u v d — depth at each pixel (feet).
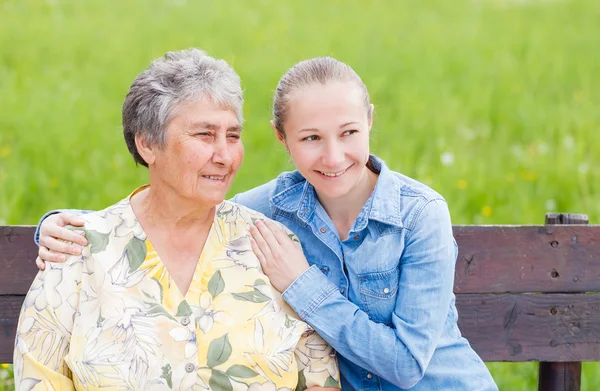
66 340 7.20
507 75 27.81
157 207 7.64
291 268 7.73
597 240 9.21
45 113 22.08
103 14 34.81
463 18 36.45
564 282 9.23
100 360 7.04
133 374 7.05
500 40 32.48
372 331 7.43
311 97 7.45
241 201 8.68
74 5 36.14
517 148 21.56
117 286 7.23
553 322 9.29
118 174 18.34
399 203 7.80
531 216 16.62
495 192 18.22
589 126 22.11
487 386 7.90
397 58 29.66
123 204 7.70
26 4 35.47
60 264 7.32
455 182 18.04
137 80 7.41
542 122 23.27
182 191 7.37
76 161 19.43
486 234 9.18
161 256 7.57
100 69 27.35
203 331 7.29
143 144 7.48
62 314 7.17
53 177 18.56
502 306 9.26
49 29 31.42
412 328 7.44
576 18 37.06
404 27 34.65
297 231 8.23
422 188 7.98
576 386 9.54
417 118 22.75
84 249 7.36
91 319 7.16
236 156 7.48
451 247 7.72
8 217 15.30
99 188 17.93
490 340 9.27
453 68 28.86
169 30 32.55
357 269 7.80
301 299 7.61
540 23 35.70
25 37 30.12
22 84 24.71
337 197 7.91
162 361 7.12
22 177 17.72
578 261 9.22
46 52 29.09
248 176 17.79
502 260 9.20
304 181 8.44
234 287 7.55
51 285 7.23
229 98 7.32
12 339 8.90
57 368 7.18
